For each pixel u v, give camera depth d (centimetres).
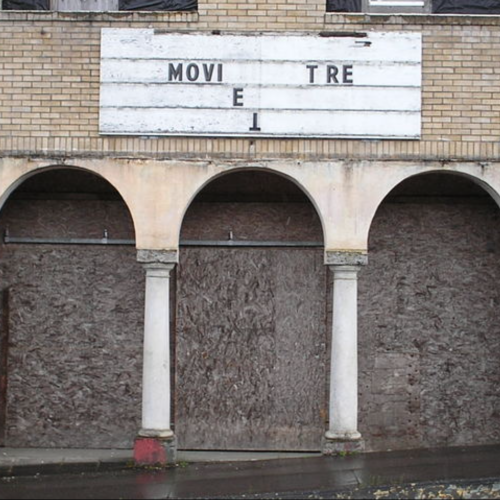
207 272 1574
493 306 1579
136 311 1579
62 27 1441
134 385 1576
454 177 1570
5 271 1576
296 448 1559
